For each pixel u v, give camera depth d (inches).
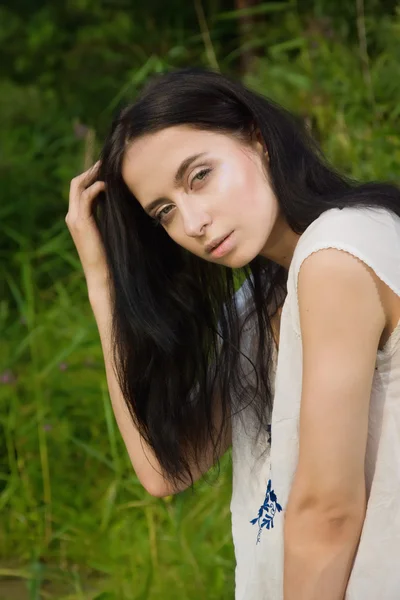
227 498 158.4
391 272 83.8
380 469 87.1
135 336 105.9
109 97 285.3
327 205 89.7
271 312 102.2
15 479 175.3
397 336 85.4
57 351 196.5
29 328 192.1
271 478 96.2
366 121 207.2
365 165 195.9
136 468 114.7
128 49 293.1
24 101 283.4
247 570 100.4
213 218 91.1
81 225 115.0
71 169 250.5
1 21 312.0
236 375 103.2
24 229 249.1
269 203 92.6
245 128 94.0
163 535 156.0
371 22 226.8
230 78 94.5
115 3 301.0
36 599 147.4
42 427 174.9
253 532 100.4
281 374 90.0
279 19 258.4
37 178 260.7
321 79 217.8
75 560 161.3
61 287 212.2
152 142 92.4
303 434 83.8
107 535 160.6
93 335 193.6
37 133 276.4
